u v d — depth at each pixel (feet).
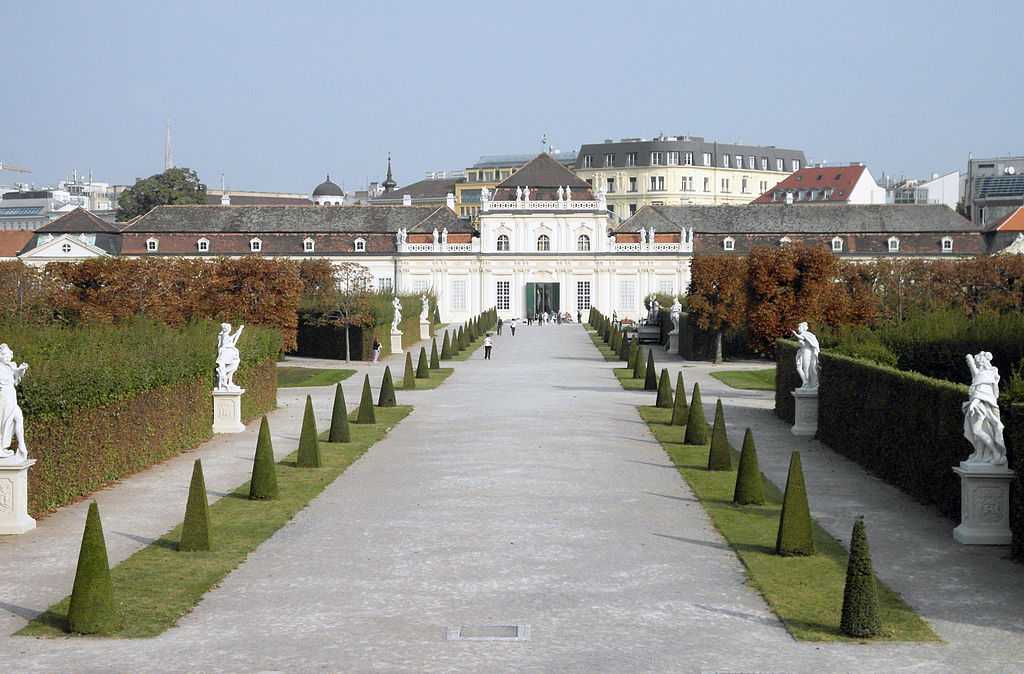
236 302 211.61
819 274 223.30
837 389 129.39
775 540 82.74
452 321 448.65
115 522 89.40
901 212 436.35
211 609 66.08
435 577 72.79
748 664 56.80
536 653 58.39
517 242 447.01
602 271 445.78
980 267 283.38
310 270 293.23
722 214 451.53
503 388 203.41
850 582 61.21
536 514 92.07
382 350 288.71
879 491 103.40
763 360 265.95
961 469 82.28
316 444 115.75
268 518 90.43
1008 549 80.48
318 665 56.70
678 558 77.77
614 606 66.59
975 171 616.80
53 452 94.48
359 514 92.32
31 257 420.77
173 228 440.45
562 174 453.17
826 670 56.03
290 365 256.73
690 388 201.98
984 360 82.69
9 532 85.15
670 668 56.24
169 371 122.93
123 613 64.85
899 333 148.15
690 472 112.78
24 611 65.67
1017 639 60.70
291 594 69.00
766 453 127.13
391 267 447.01
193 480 79.56
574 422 152.56
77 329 141.69
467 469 114.01
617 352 282.56
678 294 426.10
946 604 67.10
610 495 100.37
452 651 58.70
